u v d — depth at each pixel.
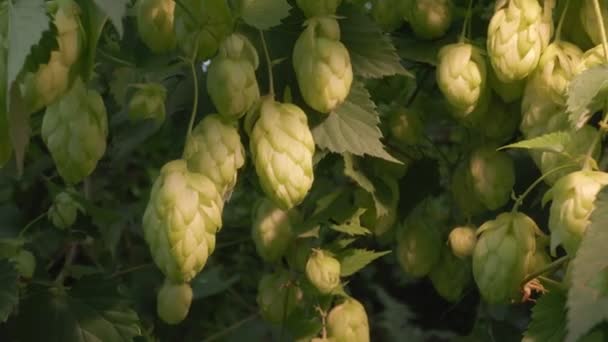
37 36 0.52
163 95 0.73
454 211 0.84
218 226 0.61
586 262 0.53
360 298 1.55
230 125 0.64
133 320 0.75
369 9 0.86
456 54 0.71
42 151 1.03
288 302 0.77
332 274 0.73
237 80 0.63
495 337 0.81
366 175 0.76
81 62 0.57
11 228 0.84
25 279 0.77
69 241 0.85
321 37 0.66
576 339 0.52
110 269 0.97
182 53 0.72
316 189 0.81
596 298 0.53
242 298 1.18
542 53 0.68
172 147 0.77
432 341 1.51
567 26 0.70
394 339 1.49
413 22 0.76
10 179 0.97
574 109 0.60
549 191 0.62
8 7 0.53
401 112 0.78
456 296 0.81
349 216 0.75
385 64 0.69
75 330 0.74
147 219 0.61
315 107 0.66
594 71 0.60
